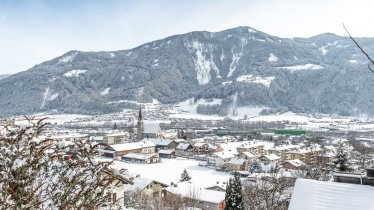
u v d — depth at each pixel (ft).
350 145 403.13
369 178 52.21
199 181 286.87
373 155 257.96
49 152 17.38
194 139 570.46
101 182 17.61
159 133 620.49
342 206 44.60
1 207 15.16
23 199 15.53
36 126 17.54
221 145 460.14
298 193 48.75
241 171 318.86
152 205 147.84
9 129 16.99
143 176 308.19
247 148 439.22
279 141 550.77
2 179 15.37
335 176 55.21
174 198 169.58
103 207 18.56
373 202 44.78
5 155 15.81
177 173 330.75
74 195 17.01
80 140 18.80
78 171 17.53
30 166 16.20
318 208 44.91
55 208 16.38
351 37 13.57
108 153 422.82
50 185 16.76
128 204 129.18
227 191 121.39
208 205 182.60
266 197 79.20
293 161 268.41
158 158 413.39
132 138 627.87
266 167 300.61
